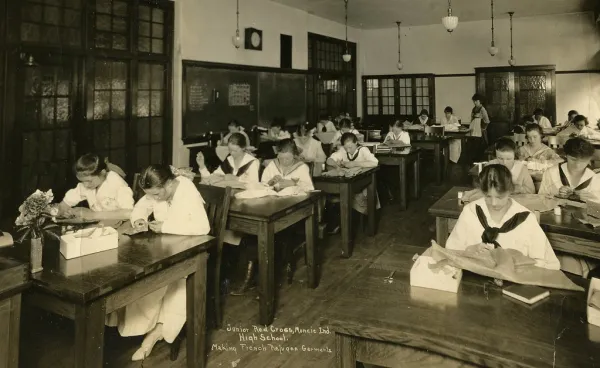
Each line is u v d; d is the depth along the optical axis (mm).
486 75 10703
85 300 1535
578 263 2434
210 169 6531
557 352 1201
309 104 9625
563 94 10047
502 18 10273
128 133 5676
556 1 8602
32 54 4543
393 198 6508
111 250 2004
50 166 4797
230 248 3379
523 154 4188
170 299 2293
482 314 1429
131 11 5574
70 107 4977
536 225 1965
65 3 4824
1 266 1574
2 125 4316
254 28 7676
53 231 2279
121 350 2512
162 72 6168
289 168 3768
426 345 1301
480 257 1712
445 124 9977
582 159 2768
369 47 11867
